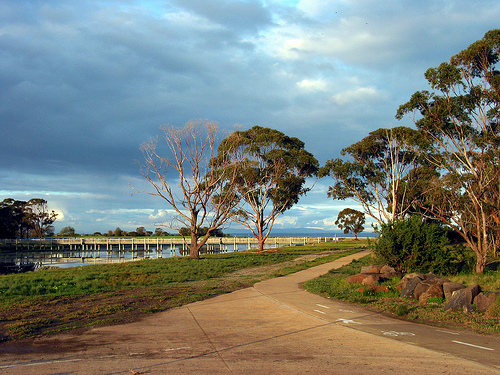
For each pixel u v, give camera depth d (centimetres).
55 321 1023
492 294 1111
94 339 840
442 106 2392
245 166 4431
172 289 1653
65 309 1187
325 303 1296
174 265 2931
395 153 4103
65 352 740
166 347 774
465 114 2348
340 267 2573
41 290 1603
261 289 1620
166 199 3750
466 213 2611
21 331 895
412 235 1902
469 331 914
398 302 1291
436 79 2336
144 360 686
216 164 4231
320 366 650
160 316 1089
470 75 2294
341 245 5962
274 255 3988
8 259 6247
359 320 1034
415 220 1958
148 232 13475
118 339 839
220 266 2769
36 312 1138
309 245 6209
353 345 785
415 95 2481
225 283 1855
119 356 712
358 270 2298
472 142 2384
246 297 1417
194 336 864
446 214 2592
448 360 683
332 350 749
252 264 2966
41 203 11262
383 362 672
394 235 1928
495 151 2161
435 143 2586
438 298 1271
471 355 714
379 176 4219
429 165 3938
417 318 1057
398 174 4112
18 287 1684
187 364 662
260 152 4944
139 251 8425
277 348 764
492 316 1039
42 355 720
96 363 669
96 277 2117
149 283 1861
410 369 634
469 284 1623
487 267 2338
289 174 4919
